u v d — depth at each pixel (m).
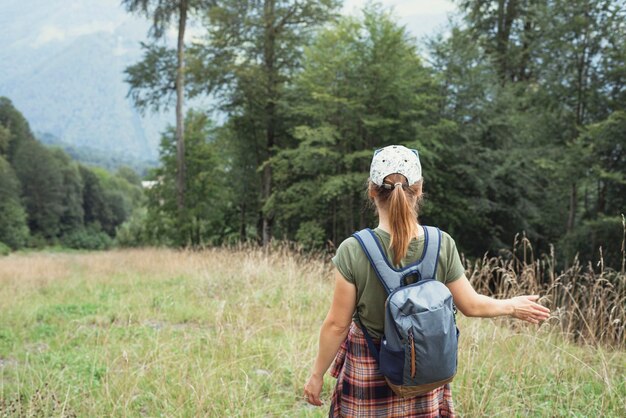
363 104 15.61
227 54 21.05
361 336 1.82
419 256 1.75
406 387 1.66
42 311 7.07
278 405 3.47
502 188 15.71
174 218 26.33
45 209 72.69
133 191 105.44
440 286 1.70
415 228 1.75
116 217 89.38
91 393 3.59
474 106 15.37
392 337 1.66
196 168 27.31
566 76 12.56
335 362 1.97
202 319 6.21
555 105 13.12
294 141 22.14
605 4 11.68
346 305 1.77
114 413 3.34
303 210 19.33
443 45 16.14
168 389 3.67
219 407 3.40
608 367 3.74
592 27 11.85
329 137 15.65
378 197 1.82
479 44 19.64
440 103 15.77
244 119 22.80
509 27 19.81
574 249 12.10
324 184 16.31
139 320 6.12
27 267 13.45
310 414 3.34
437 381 1.65
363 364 1.80
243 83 20.62
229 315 5.48
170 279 9.99
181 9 24.05
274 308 6.27
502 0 19.64
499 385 3.56
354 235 1.79
